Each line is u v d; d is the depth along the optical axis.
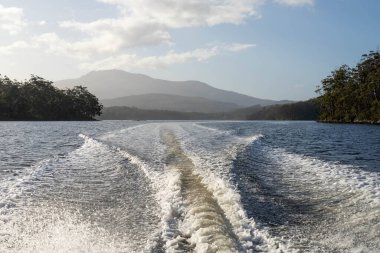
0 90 143.62
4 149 28.55
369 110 107.38
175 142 29.50
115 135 38.69
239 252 7.69
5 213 10.77
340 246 8.16
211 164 17.78
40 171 17.17
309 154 24.33
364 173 16.06
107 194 12.87
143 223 9.83
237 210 10.25
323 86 129.88
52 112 152.50
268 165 18.55
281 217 10.16
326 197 12.06
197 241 8.20
